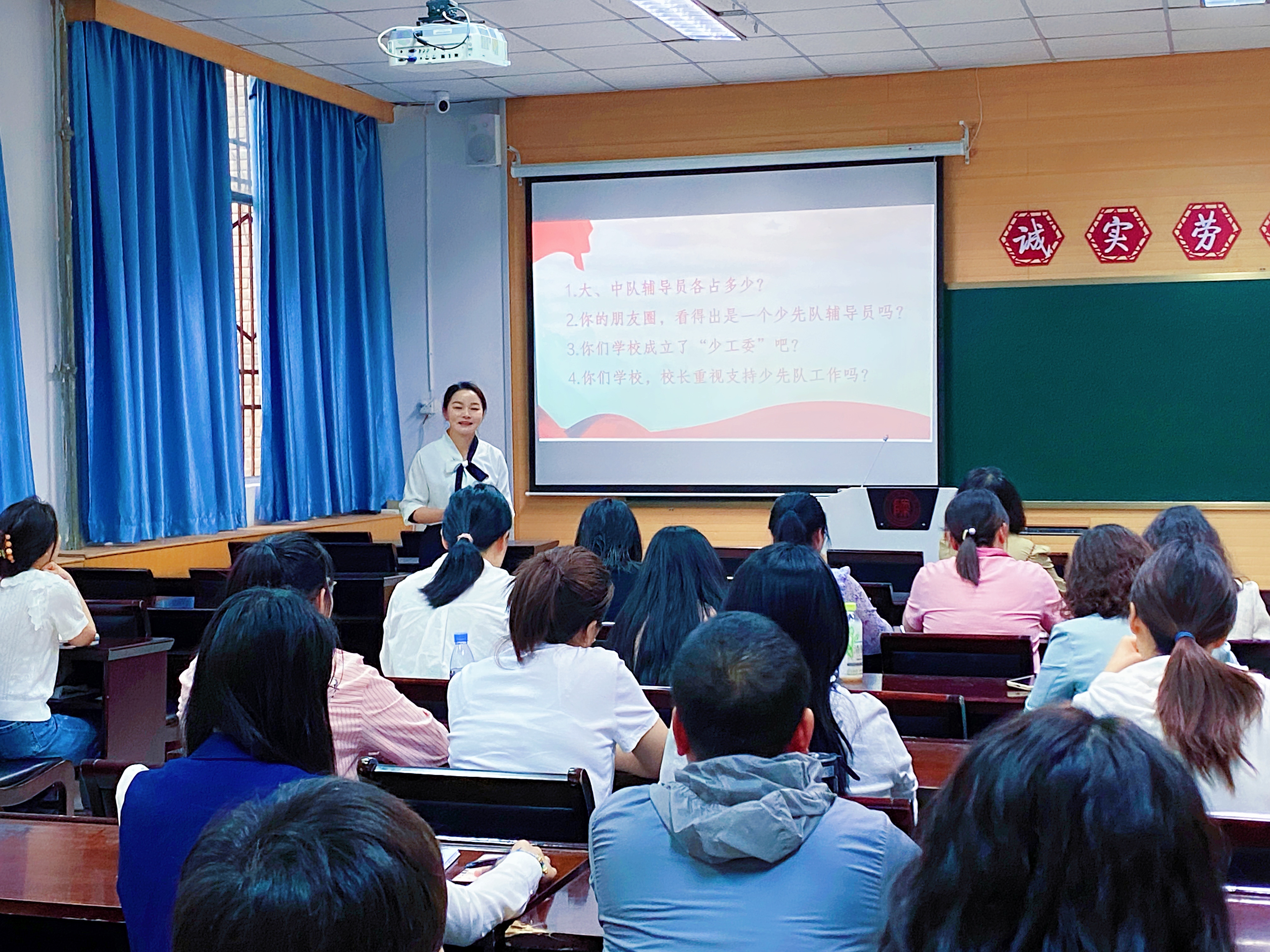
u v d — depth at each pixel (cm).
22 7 593
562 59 734
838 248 792
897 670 342
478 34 549
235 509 712
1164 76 737
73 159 616
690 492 824
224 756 164
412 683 292
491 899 169
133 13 627
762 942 136
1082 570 277
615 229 826
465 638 323
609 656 243
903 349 786
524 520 856
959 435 784
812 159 782
